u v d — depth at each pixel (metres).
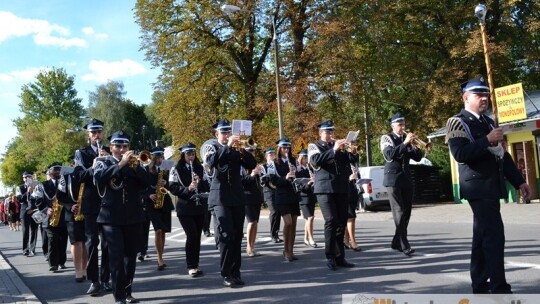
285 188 9.67
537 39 27.27
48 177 10.91
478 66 26.00
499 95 19.44
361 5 27.89
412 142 8.70
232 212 7.62
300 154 11.04
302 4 27.66
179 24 30.41
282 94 27.08
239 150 7.51
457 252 9.09
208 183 8.94
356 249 10.22
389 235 12.62
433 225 14.51
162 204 9.61
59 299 7.68
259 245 12.46
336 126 27.62
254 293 7.07
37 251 15.39
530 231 11.57
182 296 7.24
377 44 28.00
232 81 31.61
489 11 25.72
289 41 28.11
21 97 79.50
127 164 6.57
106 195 6.71
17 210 28.25
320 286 7.16
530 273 7.02
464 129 5.23
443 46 28.22
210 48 29.56
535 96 22.56
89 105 76.50
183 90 29.97
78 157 7.72
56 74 80.31
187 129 30.17
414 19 26.73
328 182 8.18
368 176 22.64
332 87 27.16
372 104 28.81
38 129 73.69
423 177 26.27
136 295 7.49
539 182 20.27
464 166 5.29
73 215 8.95
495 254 5.08
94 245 7.79
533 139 20.41
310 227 11.47
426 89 26.61
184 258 11.16
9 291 8.16
